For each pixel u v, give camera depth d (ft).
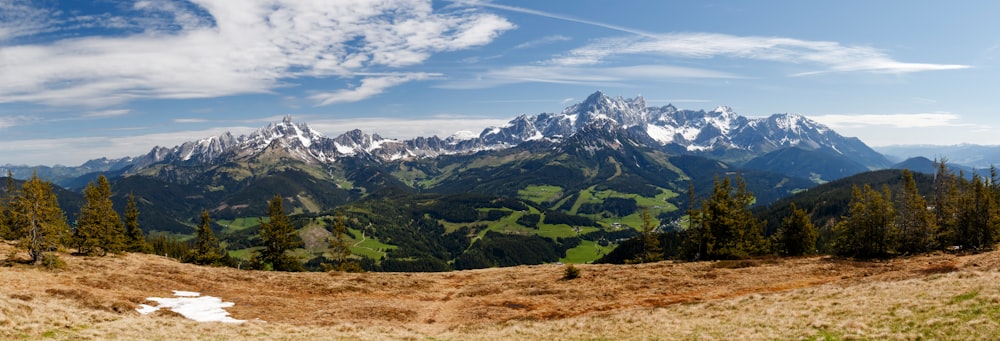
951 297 107.24
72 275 199.21
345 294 210.18
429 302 201.16
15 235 264.31
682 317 136.26
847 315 110.01
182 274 227.40
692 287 199.31
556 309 176.04
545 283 226.99
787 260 252.21
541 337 127.54
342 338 127.54
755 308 134.10
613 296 192.65
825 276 201.67
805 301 132.46
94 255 257.96
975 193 266.36
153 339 111.55
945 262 203.62
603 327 133.18
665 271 236.02
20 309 119.14
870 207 265.75
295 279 234.99
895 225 277.23
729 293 181.78
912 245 268.00
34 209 210.38
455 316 176.86
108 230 273.13
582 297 194.59
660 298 181.57
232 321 152.15
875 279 178.60
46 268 204.33
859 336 93.81
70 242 249.14
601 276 234.38
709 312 138.10
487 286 228.22
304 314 169.37
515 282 233.96
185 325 135.23
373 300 198.70
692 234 333.42
